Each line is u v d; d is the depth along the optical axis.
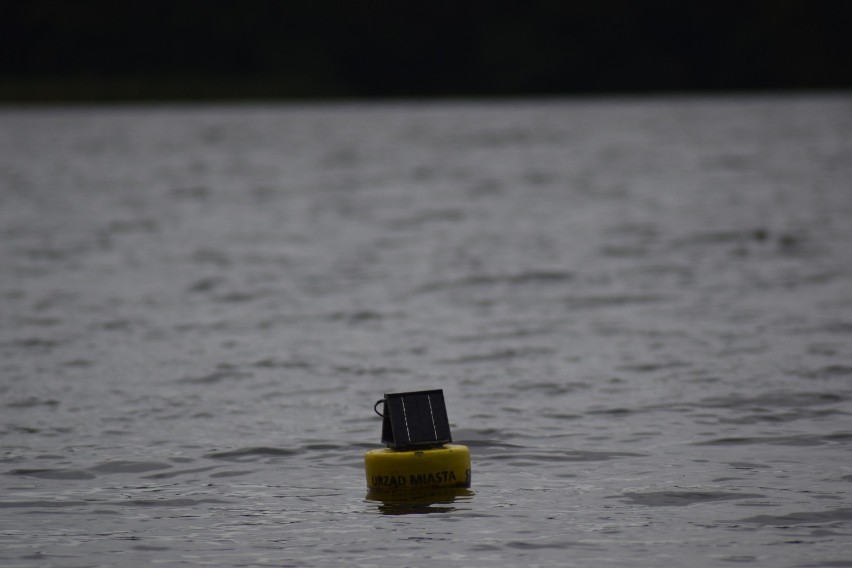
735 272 95.25
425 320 77.25
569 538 35.97
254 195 185.88
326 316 79.25
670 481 41.62
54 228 138.38
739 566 33.50
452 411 52.75
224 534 36.97
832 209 144.25
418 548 35.34
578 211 152.88
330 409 53.56
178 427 50.59
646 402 53.66
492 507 39.00
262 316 79.44
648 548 35.03
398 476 40.31
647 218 140.75
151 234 133.25
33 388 58.19
